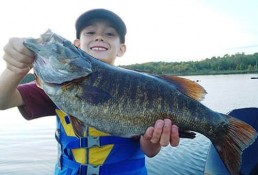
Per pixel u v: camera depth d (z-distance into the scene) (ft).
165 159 3.23
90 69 1.45
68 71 1.44
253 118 2.20
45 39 1.48
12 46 1.44
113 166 1.65
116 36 2.03
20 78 1.49
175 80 1.58
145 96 1.49
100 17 1.98
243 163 2.06
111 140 1.66
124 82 1.48
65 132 1.69
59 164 1.71
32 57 1.46
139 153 1.73
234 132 1.57
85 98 1.44
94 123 1.46
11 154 3.80
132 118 1.48
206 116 1.56
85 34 2.00
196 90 1.58
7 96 1.51
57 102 1.47
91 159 1.64
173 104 1.52
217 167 2.16
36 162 3.55
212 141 1.59
